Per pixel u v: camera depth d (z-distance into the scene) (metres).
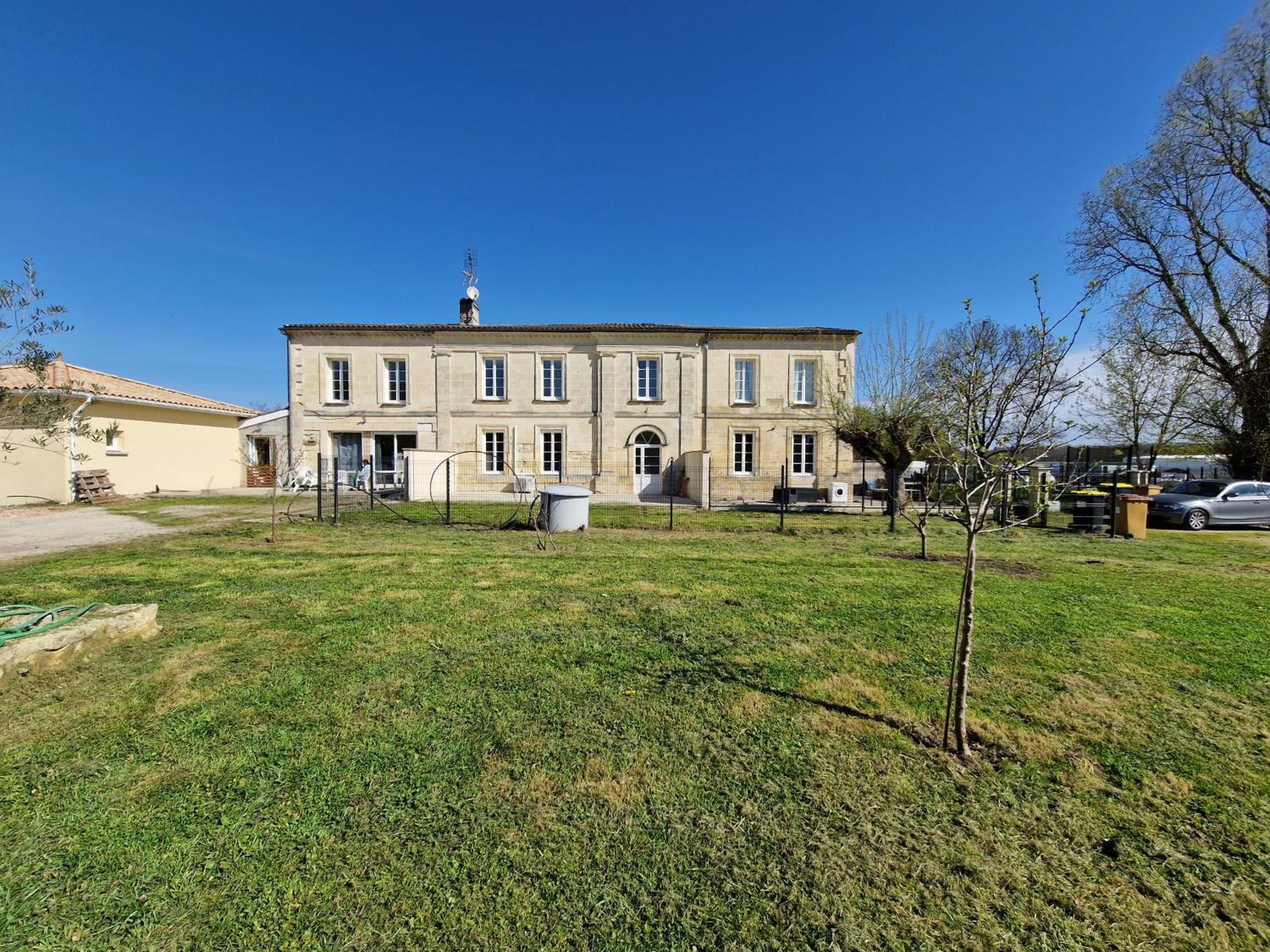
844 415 16.80
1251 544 10.07
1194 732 3.01
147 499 16.30
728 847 2.12
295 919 1.77
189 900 1.84
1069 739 2.93
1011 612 5.23
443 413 21.59
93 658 3.93
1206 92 15.28
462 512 14.16
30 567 6.95
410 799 2.38
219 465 21.02
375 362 21.62
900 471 15.41
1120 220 17.39
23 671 3.54
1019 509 14.01
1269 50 14.38
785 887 1.93
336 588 6.03
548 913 1.81
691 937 1.73
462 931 1.74
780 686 3.54
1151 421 18.92
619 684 3.56
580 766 2.64
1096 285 2.77
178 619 4.87
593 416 21.77
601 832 2.19
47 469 14.81
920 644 4.35
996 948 1.71
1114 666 3.92
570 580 6.54
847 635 4.55
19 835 2.13
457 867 2.00
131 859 2.02
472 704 3.27
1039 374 2.94
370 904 1.83
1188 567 7.59
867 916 1.82
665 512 15.60
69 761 2.64
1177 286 17.22
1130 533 10.96
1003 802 2.40
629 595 5.82
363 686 3.52
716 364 21.88
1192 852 2.12
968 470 3.38
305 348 21.52
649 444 21.83
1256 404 15.99
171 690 3.43
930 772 2.62
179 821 2.22
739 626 4.79
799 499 20.59
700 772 2.61
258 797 2.38
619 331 21.50
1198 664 3.97
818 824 2.25
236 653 4.07
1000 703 3.33
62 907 1.81
